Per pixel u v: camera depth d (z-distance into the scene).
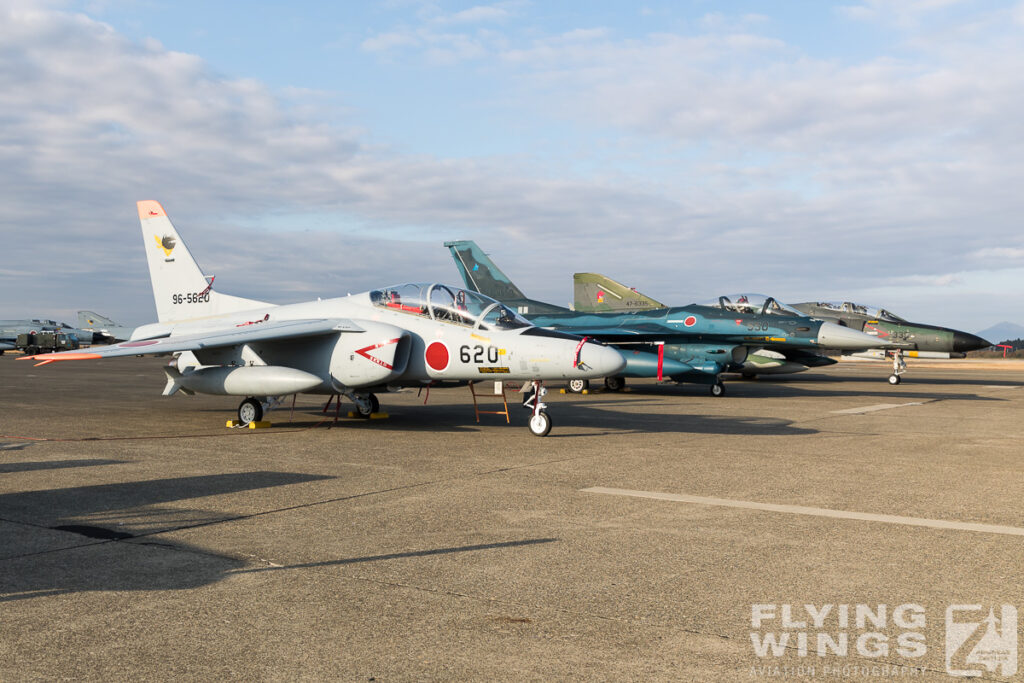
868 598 4.32
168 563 4.96
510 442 11.05
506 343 11.90
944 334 25.84
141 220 16.67
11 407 16.45
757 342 22.14
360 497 7.10
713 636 3.77
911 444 10.92
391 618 3.99
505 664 3.43
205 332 14.84
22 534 5.70
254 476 8.20
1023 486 7.72
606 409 16.73
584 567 4.89
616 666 3.41
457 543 5.48
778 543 5.49
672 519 6.24
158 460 9.30
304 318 13.77
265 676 3.31
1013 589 4.48
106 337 78.19
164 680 3.27
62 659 3.47
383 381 12.64
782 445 10.79
